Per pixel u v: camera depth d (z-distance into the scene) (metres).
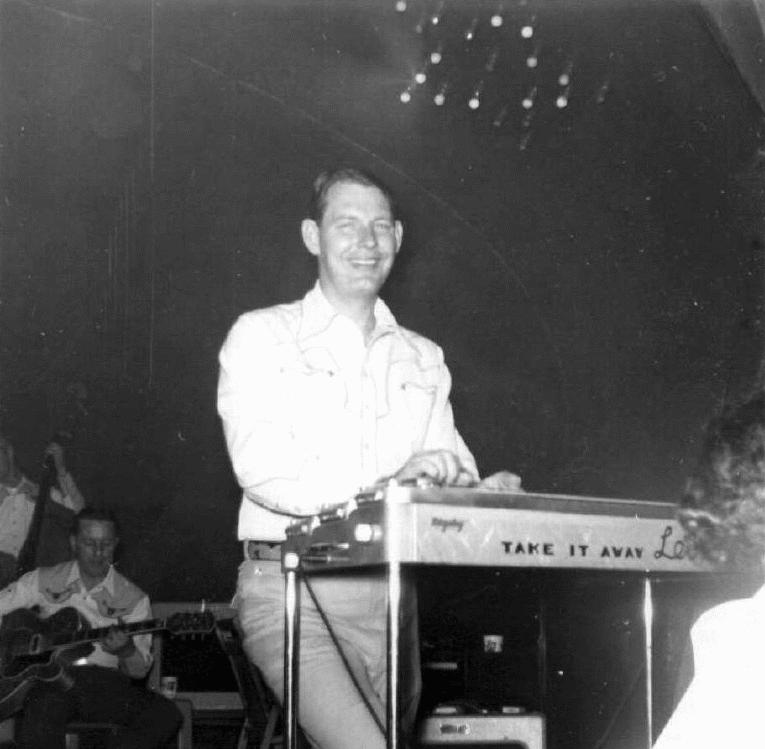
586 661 3.86
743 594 2.67
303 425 2.39
